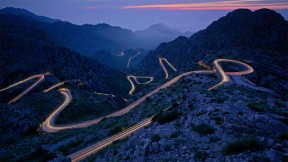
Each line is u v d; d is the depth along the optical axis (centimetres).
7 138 7469
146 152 2233
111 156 3012
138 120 5591
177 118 3109
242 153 1591
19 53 19012
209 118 2459
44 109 11212
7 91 14175
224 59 15200
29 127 8888
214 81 8144
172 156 1983
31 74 18100
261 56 16962
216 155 1722
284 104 3241
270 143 1627
